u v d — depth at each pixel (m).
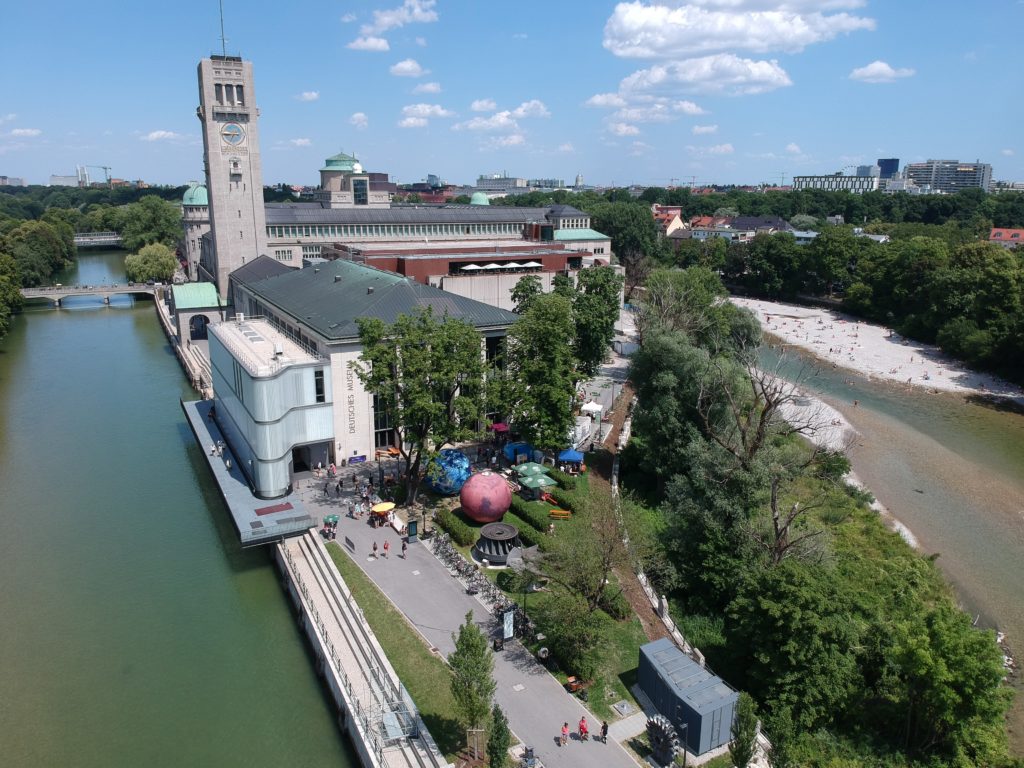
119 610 60.19
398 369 71.56
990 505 88.88
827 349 160.25
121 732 46.78
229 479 78.00
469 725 42.97
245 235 155.88
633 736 44.59
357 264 109.44
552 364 81.00
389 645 51.31
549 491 77.56
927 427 114.94
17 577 64.81
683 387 81.31
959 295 155.62
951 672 45.59
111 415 109.69
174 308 149.88
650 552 58.81
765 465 67.19
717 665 53.78
